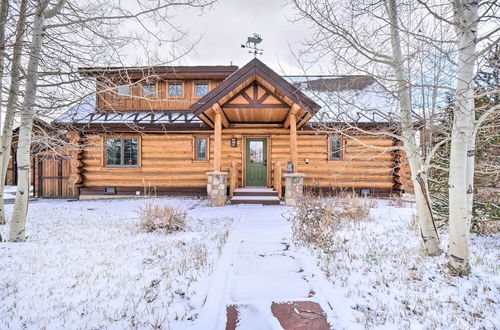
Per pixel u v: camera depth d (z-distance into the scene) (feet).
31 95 17.20
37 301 10.53
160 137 42.68
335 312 9.93
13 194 49.83
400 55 14.98
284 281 12.48
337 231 19.70
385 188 41.45
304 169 41.78
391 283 11.96
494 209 18.04
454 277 12.21
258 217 25.95
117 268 13.60
